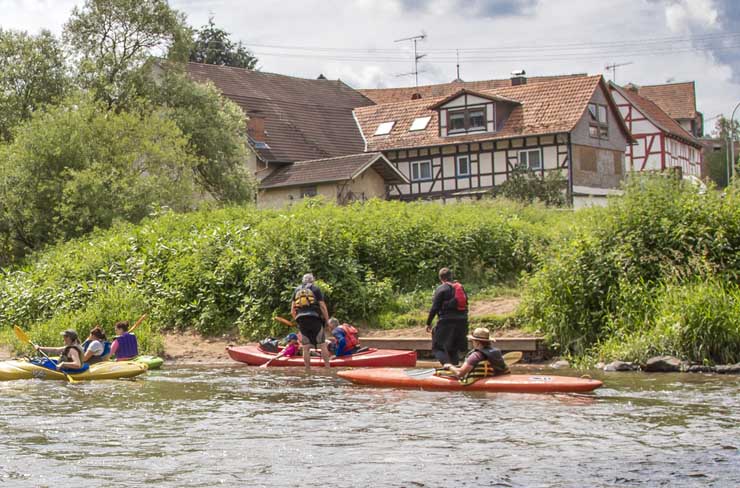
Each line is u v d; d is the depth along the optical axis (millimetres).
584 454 9086
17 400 13312
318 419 11273
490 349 13664
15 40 37406
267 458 9188
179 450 9602
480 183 50250
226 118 40719
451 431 10344
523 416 11172
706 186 18828
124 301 21156
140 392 13984
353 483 8219
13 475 8617
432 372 14320
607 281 16953
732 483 7980
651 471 8398
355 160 46469
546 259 18391
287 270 20500
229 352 18141
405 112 54688
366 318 19953
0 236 31031
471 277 21875
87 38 39000
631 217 17516
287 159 48844
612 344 16031
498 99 49219
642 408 11500
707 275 16328
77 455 9422
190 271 21969
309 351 16859
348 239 21453
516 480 8211
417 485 8125
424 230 22219
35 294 23344
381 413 11617
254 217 24578
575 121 47906
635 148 62375
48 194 29469
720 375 14328
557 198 43250
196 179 37438
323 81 61062
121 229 26219
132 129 31984
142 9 38781
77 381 15562
